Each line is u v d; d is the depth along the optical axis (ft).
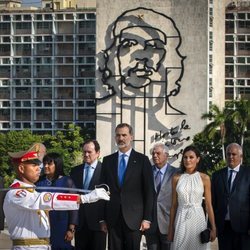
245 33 517.96
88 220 50.55
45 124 546.67
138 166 46.75
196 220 46.83
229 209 50.39
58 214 48.42
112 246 46.57
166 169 54.49
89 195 30.35
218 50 423.23
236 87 519.19
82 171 51.75
